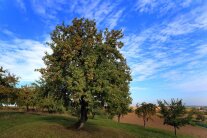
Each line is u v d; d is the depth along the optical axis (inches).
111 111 1456.7
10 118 2049.7
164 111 2187.5
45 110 3732.8
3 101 2118.6
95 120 2529.5
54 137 1259.8
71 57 1375.5
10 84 2080.5
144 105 2615.7
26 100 3048.7
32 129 1373.0
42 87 1523.1
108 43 1488.7
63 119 2086.6
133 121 3513.8
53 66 1424.7
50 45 1451.8
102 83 1339.8
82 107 1475.1
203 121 4018.2
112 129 1708.9
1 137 1235.9
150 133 1979.6
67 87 1333.7
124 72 1526.8
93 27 1496.1
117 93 1398.9
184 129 2974.9
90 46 1437.0
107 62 1437.0
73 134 1357.0
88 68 1339.8
